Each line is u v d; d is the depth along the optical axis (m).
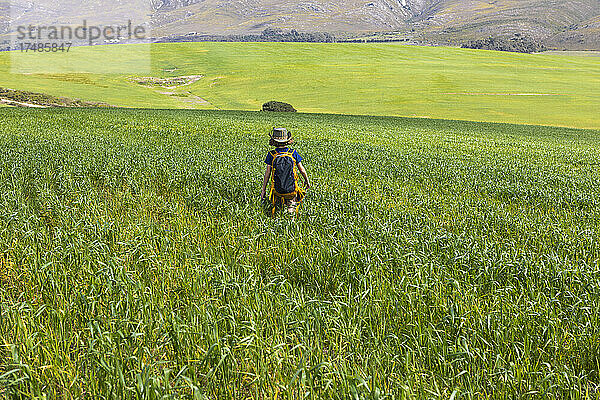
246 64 124.56
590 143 33.19
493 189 11.85
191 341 3.87
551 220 8.66
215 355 3.67
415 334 4.23
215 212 8.14
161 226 7.21
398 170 14.19
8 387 3.29
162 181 10.69
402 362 3.82
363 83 99.88
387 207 9.08
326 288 5.33
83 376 3.57
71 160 12.26
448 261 5.98
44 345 3.82
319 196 9.37
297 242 6.43
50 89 82.06
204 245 6.29
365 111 75.50
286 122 38.91
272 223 7.25
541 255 6.27
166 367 3.78
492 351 3.98
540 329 4.25
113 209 8.24
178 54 140.75
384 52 151.00
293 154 8.11
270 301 4.69
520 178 14.02
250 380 3.69
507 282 5.37
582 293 5.14
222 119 37.22
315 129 32.16
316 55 142.00
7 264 5.52
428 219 8.05
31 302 4.69
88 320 4.27
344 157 16.70
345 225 7.17
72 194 8.95
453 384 3.62
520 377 3.53
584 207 10.20
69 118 30.36
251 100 87.06
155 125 28.05
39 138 17.77
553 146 28.22
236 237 6.75
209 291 4.93
